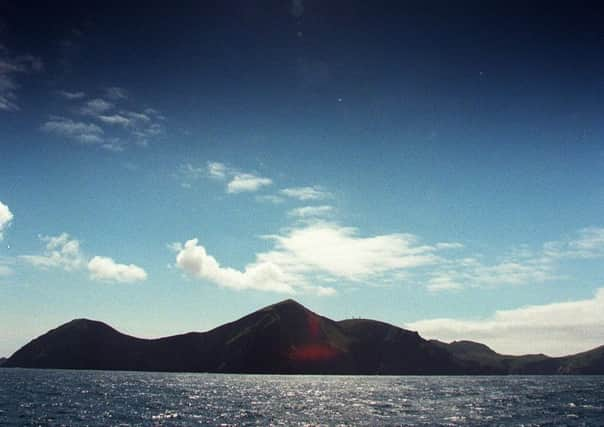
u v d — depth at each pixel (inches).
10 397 3641.7
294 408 3408.0
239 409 3265.3
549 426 2480.3
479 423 2586.1
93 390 4773.6
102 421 2458.2
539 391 5851.4
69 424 2316.7
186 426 2370.8
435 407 3550.7
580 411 3280.0
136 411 2965.1
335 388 6314.0
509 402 4045.3
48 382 6048.2
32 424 2282.2
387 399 4370.1
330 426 2440.9
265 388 6063.0
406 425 2493.8
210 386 6245.1
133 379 7701.8
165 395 4397.1
